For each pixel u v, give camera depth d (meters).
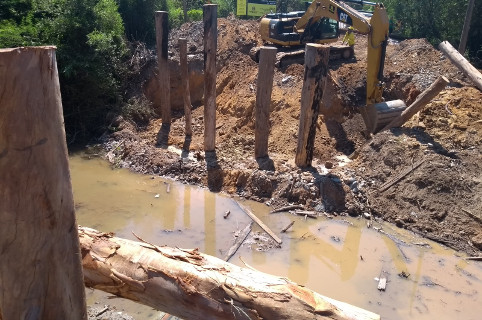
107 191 9.28
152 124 12.60
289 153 10.59
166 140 11.57
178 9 19.64
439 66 12.03
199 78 14.01
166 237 7.69
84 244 3.47
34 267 2.27
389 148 9.47
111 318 5.40
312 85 8.84
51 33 11.63
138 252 3.42
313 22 12.86
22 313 2.32
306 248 7.51
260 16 20.25
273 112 11.92
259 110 9.73
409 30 18.33
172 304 3.21
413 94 11.28
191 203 8.89
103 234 3.62
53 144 2.16
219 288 3.11
